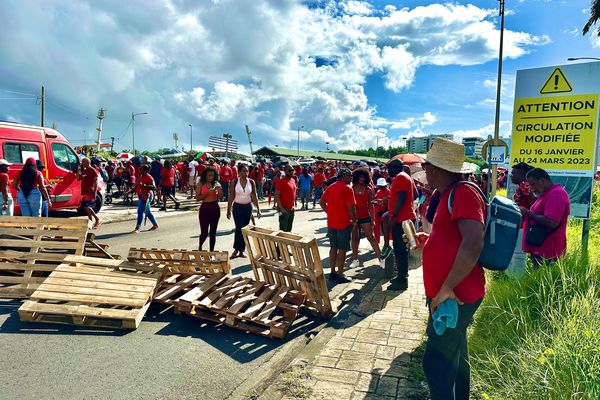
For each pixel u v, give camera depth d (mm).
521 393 2771
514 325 3736
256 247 5824
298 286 5309
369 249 9836
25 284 5332
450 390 2385
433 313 2285
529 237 4785
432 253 2396
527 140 6531
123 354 3977
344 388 3229
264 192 23484
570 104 6164
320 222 14531
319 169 20328
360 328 4531
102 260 5527
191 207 17312
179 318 4988
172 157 45656
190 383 3504
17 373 3520
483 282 2422
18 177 9383
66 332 4422
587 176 6102
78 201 12992
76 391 3283
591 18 18453
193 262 5703
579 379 2625
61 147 12555
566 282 3988
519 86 6562
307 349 4070
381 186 8719
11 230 5617
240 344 4344
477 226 2160
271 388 3250
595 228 9812
